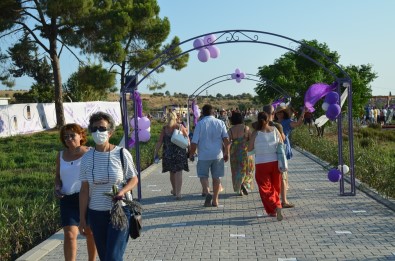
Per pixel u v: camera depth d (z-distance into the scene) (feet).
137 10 110.52
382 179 33.86
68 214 18.17
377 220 26.55
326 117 32.94
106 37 102.89
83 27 99.81
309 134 76.02
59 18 97.86
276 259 20.61
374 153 46.47
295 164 53.31
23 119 111.14
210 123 31.55
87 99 158.71
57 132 108.37
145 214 30.27
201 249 22.45
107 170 16.12
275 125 29.30
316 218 27.53
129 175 16.57
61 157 18.62
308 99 32.73
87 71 102.78
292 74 103.30
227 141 31.55
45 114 119.55
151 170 51.80
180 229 26.25
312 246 22.26
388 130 113.70
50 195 36.70
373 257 20.31
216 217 28.71
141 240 24.38
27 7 95.30
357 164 41.86
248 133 34.88
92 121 16.43
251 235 24.54
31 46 100.42
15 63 103.30
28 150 75.05
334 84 33.60
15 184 43.14
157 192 38.22
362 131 102.42
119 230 15.57
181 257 21.40
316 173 45.68
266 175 27.66
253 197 34.58
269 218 27.96
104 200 16.14
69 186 18.24
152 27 119.96
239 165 34.81
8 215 27.73
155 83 131.64
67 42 100.48
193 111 88.17
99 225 16.19
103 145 16.56
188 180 44.21
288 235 24.29
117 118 162.09
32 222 26.58
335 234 24.09
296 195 34.60
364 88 92.22
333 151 51.83
